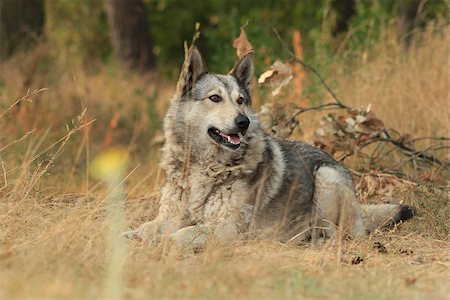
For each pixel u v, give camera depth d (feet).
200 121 38.78
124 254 29.96
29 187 37.50
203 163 38.32
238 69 41.22
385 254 35.27
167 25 140.77
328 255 34.19
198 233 35.81
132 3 110.63
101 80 85.25
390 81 60.03
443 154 55.88
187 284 27.14
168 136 39.78
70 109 66.28
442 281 29.89
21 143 52.75
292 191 39.06
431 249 36.94
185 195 38.32
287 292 26.76
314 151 42.37
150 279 27.35
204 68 40.14
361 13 76.89
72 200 43.73
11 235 32.42
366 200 45.16
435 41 66.23
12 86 63.87
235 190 37.76
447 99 59.36
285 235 39.52
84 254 29.50
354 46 65.57
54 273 27.45
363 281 29.22
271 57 63.46
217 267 28.76
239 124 37.78
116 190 38.55
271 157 39.45
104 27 144.36
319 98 56.59
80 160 55.67
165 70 128.26
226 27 89.61
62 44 129.90
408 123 57.52
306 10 120.78
